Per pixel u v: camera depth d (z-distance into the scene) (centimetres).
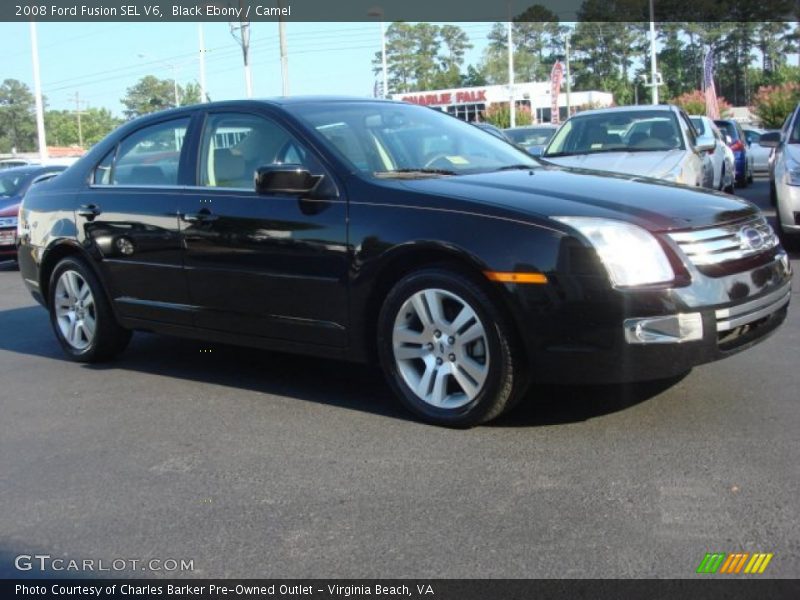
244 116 523
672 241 392
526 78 8925
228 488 378
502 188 436
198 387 544
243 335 509
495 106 5038
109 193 581
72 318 622
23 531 346
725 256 404
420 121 547
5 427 483
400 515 341
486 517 334
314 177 463
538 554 304
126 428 470
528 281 393
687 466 371
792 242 974
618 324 383
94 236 584
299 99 531
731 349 405
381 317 446
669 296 383
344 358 468
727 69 8481
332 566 305
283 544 323
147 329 570
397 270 444
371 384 528
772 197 1170
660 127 955
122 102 7475
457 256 413
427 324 432
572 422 433
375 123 520
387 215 438
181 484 386
